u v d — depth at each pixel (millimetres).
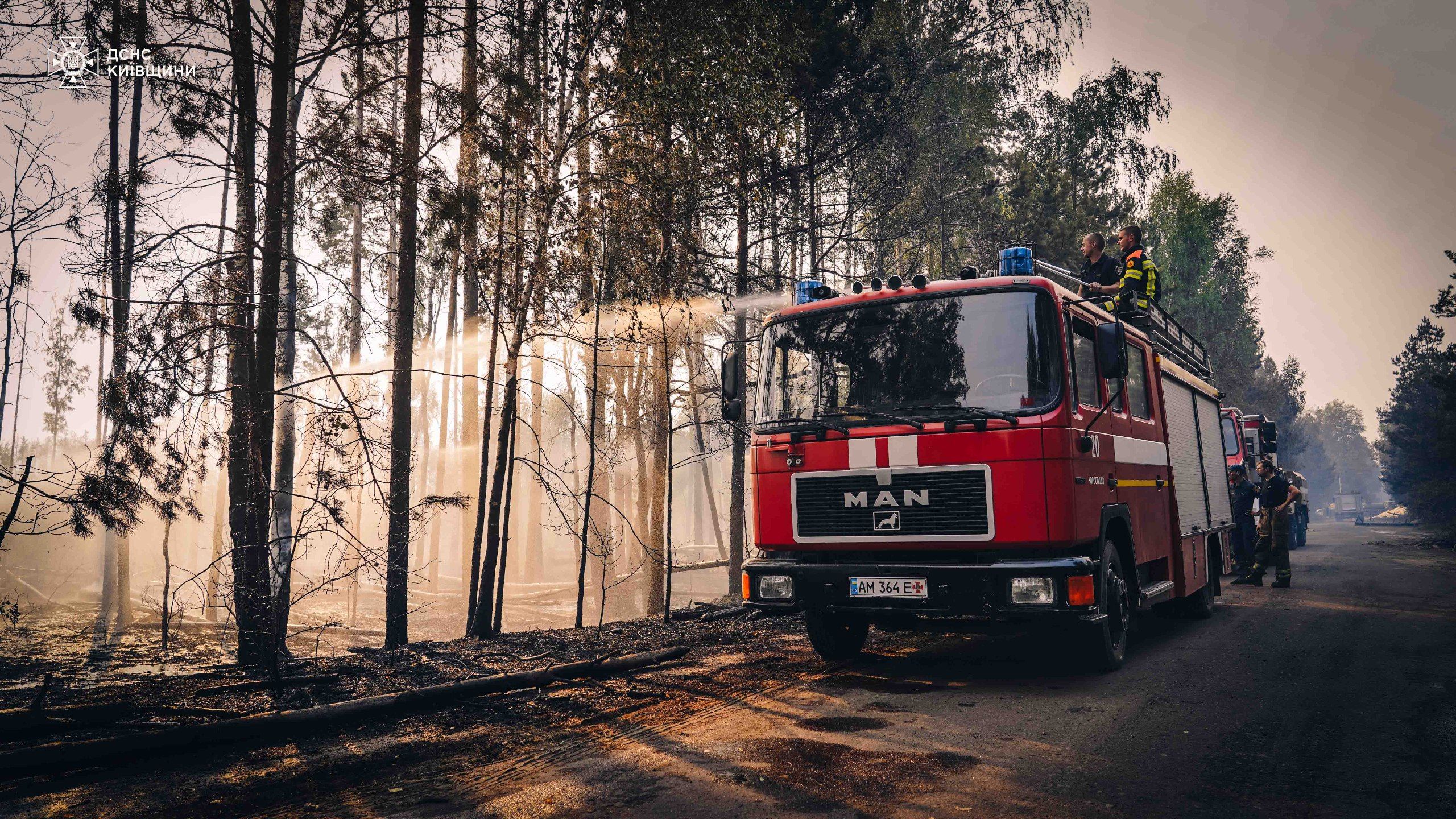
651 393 18547
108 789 4133
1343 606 10812
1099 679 6492
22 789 4137
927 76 20172
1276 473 13805
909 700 5871
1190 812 3598
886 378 6539
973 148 22891
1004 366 6168
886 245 20484
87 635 13305
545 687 6449
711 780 4117
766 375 7066
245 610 7539
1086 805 3689
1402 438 38625
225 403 7602
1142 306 7938
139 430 7113
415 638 15102
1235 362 49188
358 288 16000
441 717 5570
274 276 8078
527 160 9281
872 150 18562
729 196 13344
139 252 8008
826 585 6391
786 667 7254
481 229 9211
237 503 7953
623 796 3908
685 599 20703
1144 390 8156
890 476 6293
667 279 11469
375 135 8500
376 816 3723
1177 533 8578
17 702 6035
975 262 23578
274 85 8484
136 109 12594
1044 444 5883
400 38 8758
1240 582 14383
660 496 16250
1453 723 5004
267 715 5086
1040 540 5820
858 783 4016
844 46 14625
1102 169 28375
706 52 11203
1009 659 7461
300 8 9672
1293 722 5086
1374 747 4555
